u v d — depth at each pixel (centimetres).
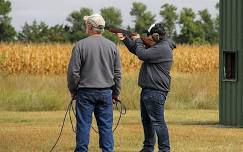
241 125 3581
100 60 2105
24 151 2567
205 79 5791
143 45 2334
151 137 2402
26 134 3095
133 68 10288
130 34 2341
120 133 3150
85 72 2098
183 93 5375
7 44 9819
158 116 2333
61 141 2845
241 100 3581
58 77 6203
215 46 11481
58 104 5091
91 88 2095
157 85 2320
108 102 2122
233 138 2980
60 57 9669
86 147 2106
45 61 9612
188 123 3900
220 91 3709
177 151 2567
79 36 16912
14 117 4362
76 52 2094
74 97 2141
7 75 6581
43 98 5091
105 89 2109
